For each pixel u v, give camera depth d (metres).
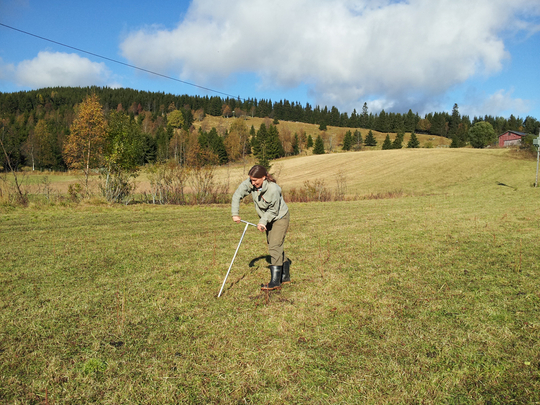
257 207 4.51
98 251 6.61
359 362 2.72
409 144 101.06
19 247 6.95
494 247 6.51
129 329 3.33
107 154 17.95
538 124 113.12
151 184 18.77
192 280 4.82
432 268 5.25
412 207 14.66
